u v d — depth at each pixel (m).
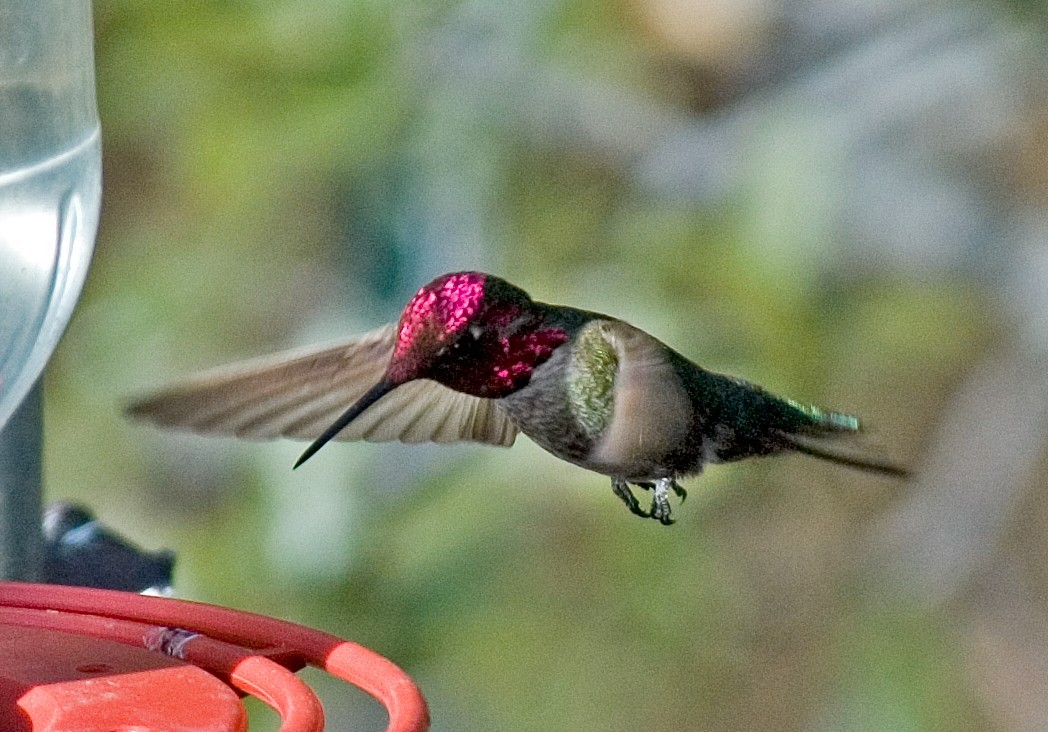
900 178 8.49
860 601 8.93
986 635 9.98
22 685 4.16
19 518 5.69
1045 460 10.17
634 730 8.55
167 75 8.14
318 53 7.86
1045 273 8.80
